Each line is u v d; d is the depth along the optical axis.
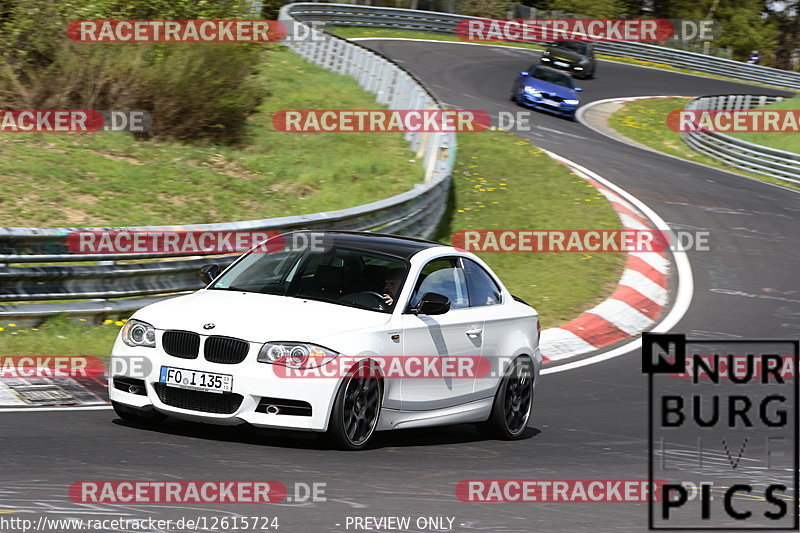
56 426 25.84
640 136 126.00
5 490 19.16
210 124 71.12
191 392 24.69
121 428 26.03
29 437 24.27
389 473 23.36
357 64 105.19
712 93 170.50
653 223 76.81
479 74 142.62
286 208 60.06
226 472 21.91
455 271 29.86
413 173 71.81
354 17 163.88
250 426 24.42
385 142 80.75
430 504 20.73
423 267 28.48
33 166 56.41
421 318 27.45
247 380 24.17
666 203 84.81
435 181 63.88
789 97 181.25
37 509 18.02
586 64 159.88
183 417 24.84
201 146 69.25
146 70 68.00
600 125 126.81
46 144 61.72
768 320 56.31
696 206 85.75
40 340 36.28
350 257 28.34
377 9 166.88
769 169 108.38
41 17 67.44
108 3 68.50
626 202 81.75
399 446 27.31
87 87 66.38
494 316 30.31
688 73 193.75
